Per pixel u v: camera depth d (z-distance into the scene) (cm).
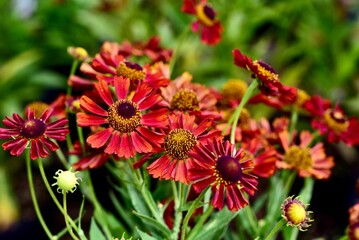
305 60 156
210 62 136
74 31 155
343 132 66
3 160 151
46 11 152
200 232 54
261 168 59
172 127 53
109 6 143
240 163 51
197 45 137
